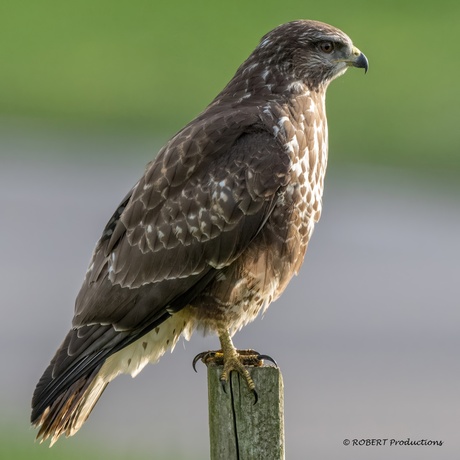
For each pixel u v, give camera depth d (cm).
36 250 1906
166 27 2814
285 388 1500
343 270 1838
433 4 2833
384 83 2517
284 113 976
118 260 960
